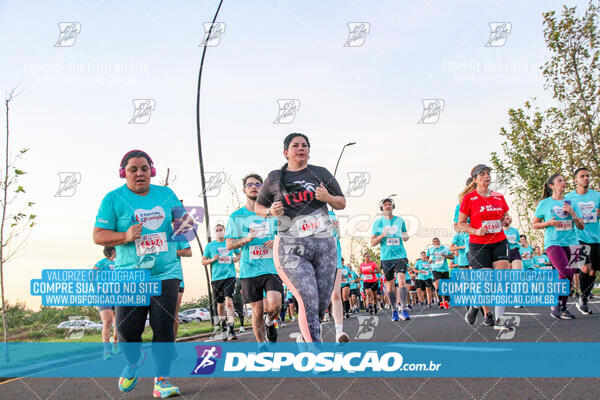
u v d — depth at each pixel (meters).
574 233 7.38
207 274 13.43
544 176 15.95
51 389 4.61
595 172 15.20
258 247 5.52
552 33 15.32
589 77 15.06
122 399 3.79
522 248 13.68
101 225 3.90
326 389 3.39
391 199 9.62
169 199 4.14
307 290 3.91
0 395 4.47
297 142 4.16
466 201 6.39
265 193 4.34
